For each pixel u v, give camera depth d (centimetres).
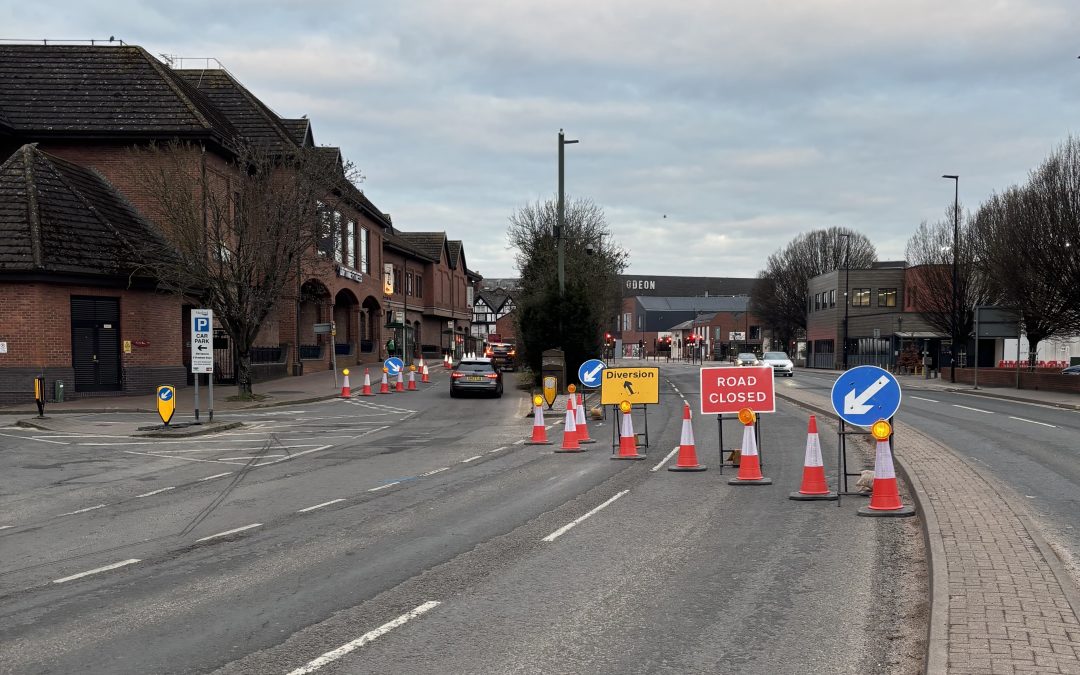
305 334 4516
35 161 2992
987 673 445
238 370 2914
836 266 9231
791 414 2417
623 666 512
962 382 4547
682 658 523
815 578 697
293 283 3903
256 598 671
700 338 9700
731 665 510
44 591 706
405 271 6400
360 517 1005
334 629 590
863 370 1006
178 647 558
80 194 2995
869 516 946
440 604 645
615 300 5816
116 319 2928
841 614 603
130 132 3262
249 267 2828
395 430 2125
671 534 877
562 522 950
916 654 521
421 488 1220
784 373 5128
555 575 724
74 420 2281
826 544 816
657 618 603
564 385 3089
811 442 1071
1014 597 575
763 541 835
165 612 638
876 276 7431
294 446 1791
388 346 5069
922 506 909
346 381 3145
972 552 703
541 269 5147
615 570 737
